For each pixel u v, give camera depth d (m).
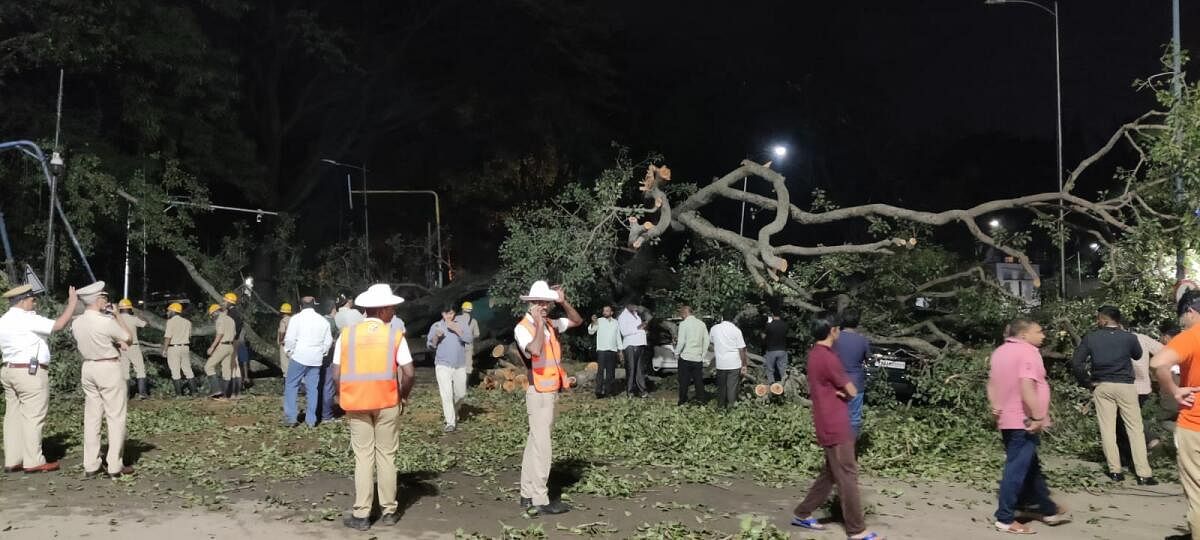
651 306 18.33
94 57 19.52
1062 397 11.47
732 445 10.29
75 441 10.40
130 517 6.97
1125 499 8.02
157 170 21.28
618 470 9.04
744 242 14.99
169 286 26.09
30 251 18.92
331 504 7.44
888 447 10.09
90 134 20.23
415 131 39.56
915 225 14.86
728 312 16.00
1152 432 9.60
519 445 10.38
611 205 15.47
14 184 18.69
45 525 6.71
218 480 8.31
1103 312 8.83
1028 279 16.38
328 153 36.06
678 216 15.88
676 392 16.25
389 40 34.75
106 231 20.72
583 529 6.72
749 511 7.41
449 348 11.65
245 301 20.91
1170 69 11.62
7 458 8.59
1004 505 6.87
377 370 6.66
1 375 8.59
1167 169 11.76
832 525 7.00
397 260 37.09
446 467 9.07
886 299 14.67
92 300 8.34
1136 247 12.03
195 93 22.61
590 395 15.88
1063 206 13.42
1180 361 5.94
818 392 6.61
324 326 11.86
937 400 12.05
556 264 16.00
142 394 15.12
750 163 15.13
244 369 17.39
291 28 29.92
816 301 15.74
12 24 19.39
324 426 11.78
